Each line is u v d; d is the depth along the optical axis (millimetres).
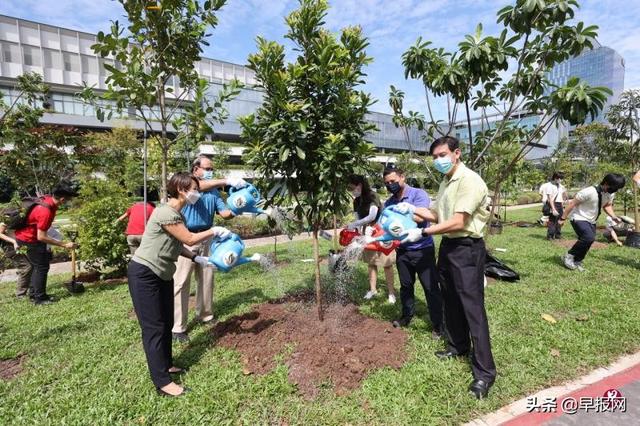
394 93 6121
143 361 3449
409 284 3990
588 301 4715
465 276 2975
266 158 3387
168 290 3119
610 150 11320
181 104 5227
